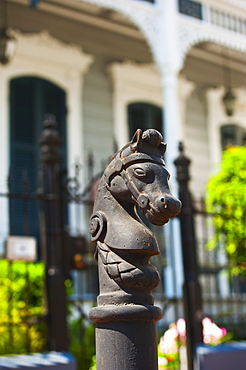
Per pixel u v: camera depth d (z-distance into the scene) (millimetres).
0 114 11094
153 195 2225
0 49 9242
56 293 4703
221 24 11703
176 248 9664
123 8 10555
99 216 2436
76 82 12234
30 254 5598
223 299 9414
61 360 4398
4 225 10375
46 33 11914
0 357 4352
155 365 2303
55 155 5000
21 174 11141
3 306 5707
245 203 6234
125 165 2363
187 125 13836
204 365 5203
